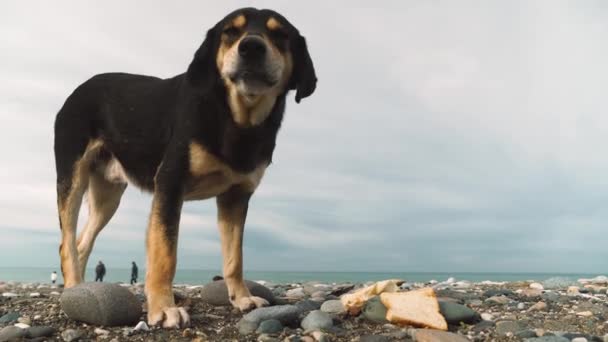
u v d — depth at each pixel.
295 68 1.11
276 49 1.02
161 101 1.13
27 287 1.93
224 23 1.04
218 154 1.02
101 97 1.24
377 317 1.02
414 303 1.01
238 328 0.97
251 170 1.07
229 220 1.15
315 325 0.97
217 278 1.33
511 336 0.92
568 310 1.17
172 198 0.99
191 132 1.00
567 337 0.91
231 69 0.97
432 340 0.86
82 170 1.25
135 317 1.00
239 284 1.15
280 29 1.05
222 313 1.11
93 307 0.97
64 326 0.99
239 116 1.01
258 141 1.06
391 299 1.03
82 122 1.25
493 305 1.23
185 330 0.93
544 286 1.72
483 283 1.97
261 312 0.98
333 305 1.11
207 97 1.01
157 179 1.00
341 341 0.90
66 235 1.23
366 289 1.13
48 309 1.15
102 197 1.40
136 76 1.27
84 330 0.96
